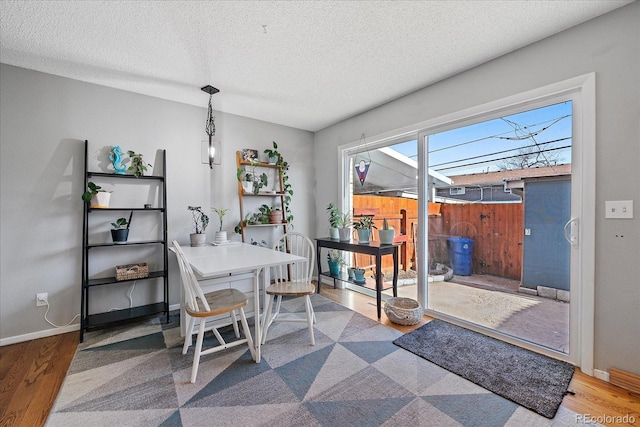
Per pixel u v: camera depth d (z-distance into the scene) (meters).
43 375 1.89
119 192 2.88
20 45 2.11
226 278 2.58
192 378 1.79
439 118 2.72
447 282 2.81
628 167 1.70
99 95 2.77
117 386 1.75
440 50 2.21
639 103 1.66
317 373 1.89
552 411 1.51
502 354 2.11
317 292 3.72
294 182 4.23
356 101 3.22
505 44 2.13
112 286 2.81
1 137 2.35
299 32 1.99
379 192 3.53
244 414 1.52
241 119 3.71
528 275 2.24
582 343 1.89
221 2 1.69
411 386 1.75
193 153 3.31
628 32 1.70
